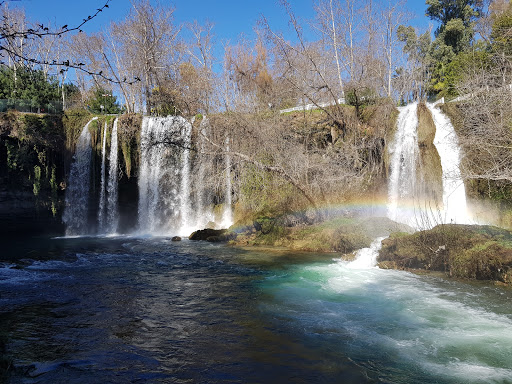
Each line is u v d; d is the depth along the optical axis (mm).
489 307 8469
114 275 11953
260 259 14422
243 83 28828
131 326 7547
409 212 18141
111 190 25469
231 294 9734
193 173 23359
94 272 12383
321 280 11031
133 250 17266
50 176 25594
